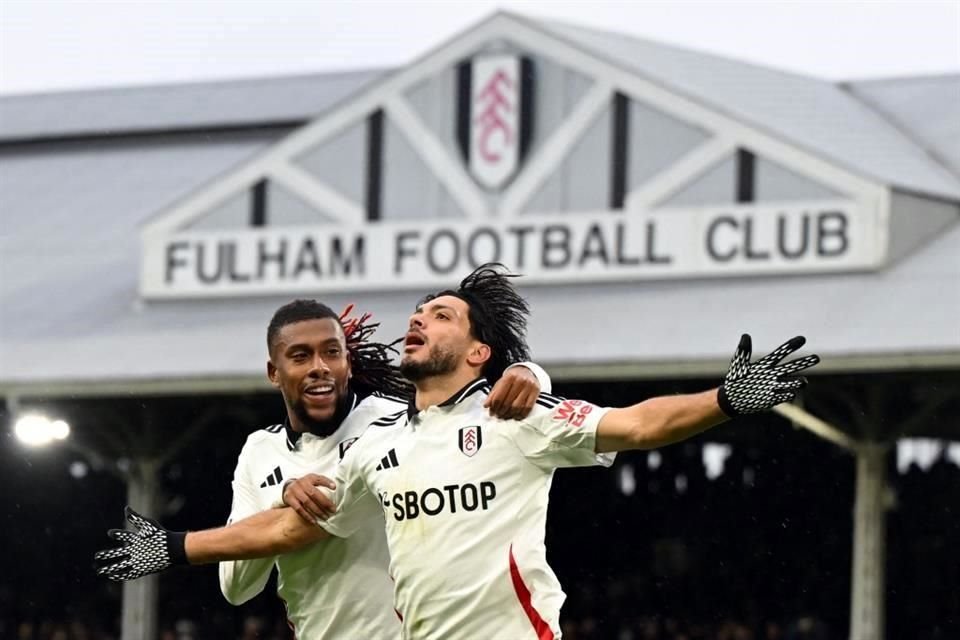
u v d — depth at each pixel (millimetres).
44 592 26047
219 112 29547
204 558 7449
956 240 20391
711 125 20641
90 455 22578
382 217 21891
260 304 22406
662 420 6391
